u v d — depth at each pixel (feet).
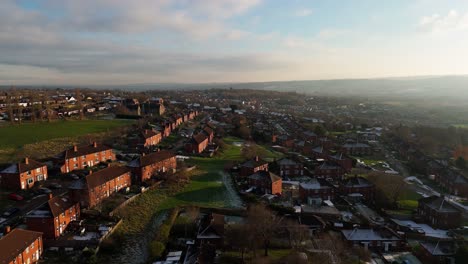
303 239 249.34
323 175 431.43
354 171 480.23
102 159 411.54
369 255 238.48
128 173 350.43
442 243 245.86
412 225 302.04
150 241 254.06
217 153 531.50
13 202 281.54
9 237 200.23
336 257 229.45
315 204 333.21
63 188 319.27
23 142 452.35
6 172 305.12
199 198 342.64
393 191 355.77
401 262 237.45
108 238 246.27
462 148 568.41
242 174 415.23
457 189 402.31
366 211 332.60
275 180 362.74
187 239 254.06
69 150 375.86
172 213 294.25
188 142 532.32
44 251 225.15
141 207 308.81
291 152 587.68
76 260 217.15
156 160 390.42
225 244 243.19
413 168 514.68
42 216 235.81
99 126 592.60
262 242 242.78
